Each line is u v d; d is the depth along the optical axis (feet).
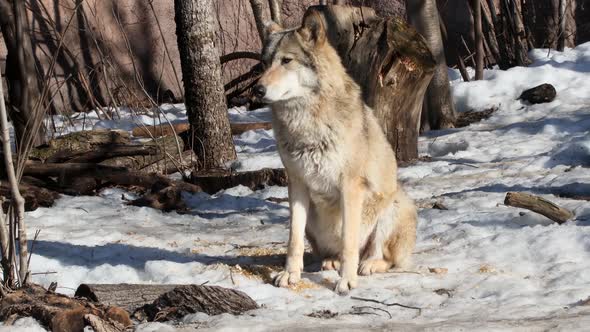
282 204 55.31
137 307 30.63
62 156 59.57
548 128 72.28
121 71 99.50
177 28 66.80
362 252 37.19
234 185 60.80
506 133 73.36
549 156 59.77
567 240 37.63
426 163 63.10
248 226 48.29
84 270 37.32
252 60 107.96
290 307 31.14
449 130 78.79
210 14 66.33
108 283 35.24
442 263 36.88
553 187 50.62
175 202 54.90
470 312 29.04
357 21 61.05
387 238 36.42
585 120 72.64
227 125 67.62
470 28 107.55
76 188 58.03
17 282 32.17
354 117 34.35
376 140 35.60
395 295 32.50
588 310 27.84
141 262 38.58
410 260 36.99
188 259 39.22
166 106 98.78
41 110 38.40
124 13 100.78
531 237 38.68
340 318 29.04
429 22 78.43
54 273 36.50
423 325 27.07
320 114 33.81
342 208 34.42
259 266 37.19
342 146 33.91
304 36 34.14
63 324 27.71
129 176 57.62
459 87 89.10
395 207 36.29
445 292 32.60
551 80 89.56
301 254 35.06
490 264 36.14
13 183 31.53
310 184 34.83
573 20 113.91
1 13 62.75
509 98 86.74
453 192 52.90
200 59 66.18
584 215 42.37
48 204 53.62
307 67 33.78
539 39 106.93
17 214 31.94
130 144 62.75
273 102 34.27
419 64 60.95
